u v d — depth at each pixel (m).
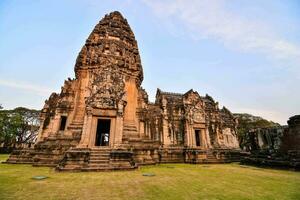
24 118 52.50
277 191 10.34
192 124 32.66
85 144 18.25
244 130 53.25
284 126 31.16
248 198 8.90
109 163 17.08
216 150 31.48
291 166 19.58
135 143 23.88
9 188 10.02
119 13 34.22
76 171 15.62
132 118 26.05
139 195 9.09
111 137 19.34
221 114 43.59
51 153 19.77
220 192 9.95
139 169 18.42
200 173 16.95
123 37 29.97
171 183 11.98
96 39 28.62
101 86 20.94
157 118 32.97
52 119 24.78
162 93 38.53
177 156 29.98
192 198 8.73
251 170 19.73
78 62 26.97
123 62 26.95
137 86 28.55
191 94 35.31
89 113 19.44
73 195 8.91
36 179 12.41
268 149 27.53
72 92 26.11
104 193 9.36
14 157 21.20
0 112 46.69
